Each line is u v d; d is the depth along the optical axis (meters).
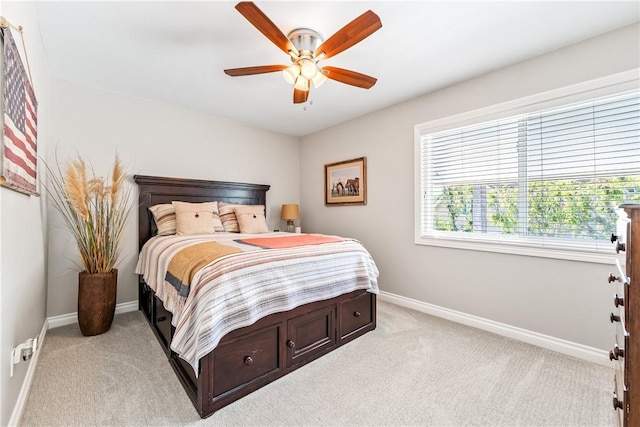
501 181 2.46
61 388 1.62
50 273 2.52
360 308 2.39
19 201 1.45
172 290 1.80
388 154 3.30
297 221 4.59
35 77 1.78
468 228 2.69
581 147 2.04
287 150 4.48
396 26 1.85
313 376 1.79
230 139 3.80
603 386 1.67
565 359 1.98
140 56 2.22
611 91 1.88
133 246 2.99
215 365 1.48
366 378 1.76
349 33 1.59
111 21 1.80
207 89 2.83
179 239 2.48
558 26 1.84
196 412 1.46
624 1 1.61
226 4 1.66
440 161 2.89
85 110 2.72
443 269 2.81
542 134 2.22
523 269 2.29
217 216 3.23
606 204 1.95
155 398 1.55
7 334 1.23
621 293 1.01
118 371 1.81
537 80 2.20
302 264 1.95
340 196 3.90
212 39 2.00
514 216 2.39
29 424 1.35
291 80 1.96
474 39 1.99
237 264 1.65
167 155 3.24
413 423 1.39
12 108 1.23
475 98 2.55
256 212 3.49
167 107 3.24
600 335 1.93
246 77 2.58
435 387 1.67
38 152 1.98
